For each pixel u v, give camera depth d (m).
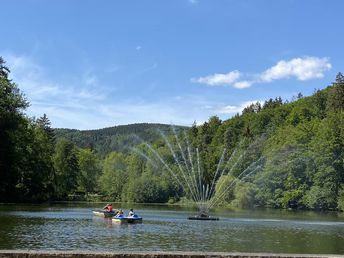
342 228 56.44
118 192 164.00
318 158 116.81
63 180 150.38
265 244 39.97
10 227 47.78
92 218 64.75
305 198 117.44
